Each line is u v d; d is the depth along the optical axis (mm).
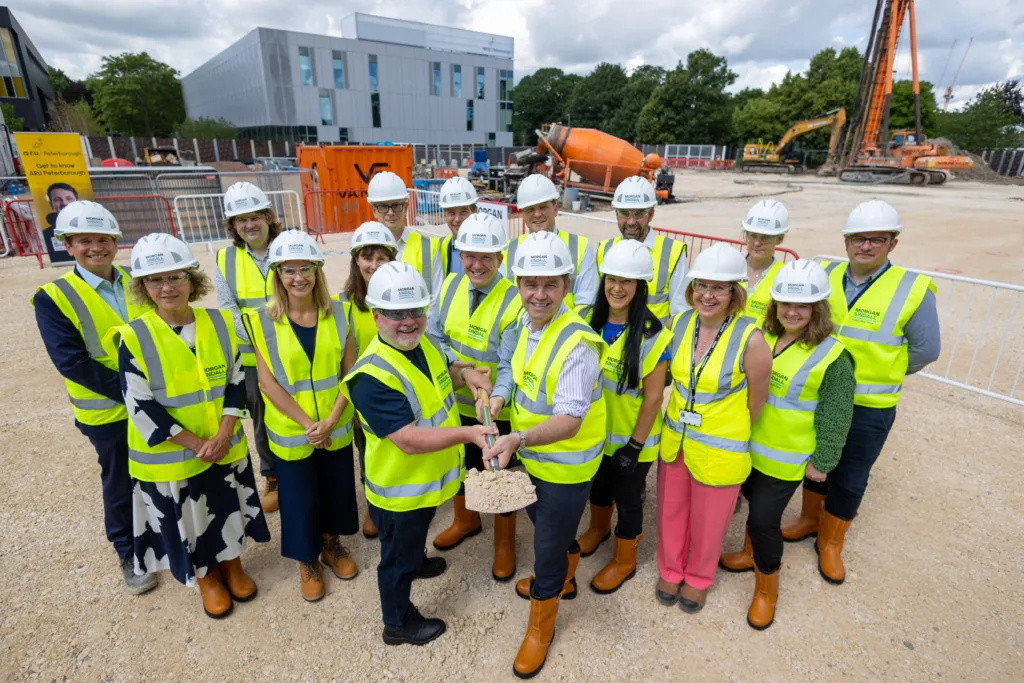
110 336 2924
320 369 2861
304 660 2760
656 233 3875
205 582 3008
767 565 2900
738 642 2879
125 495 3135
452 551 3562
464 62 52656
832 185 30594
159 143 41750
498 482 2320
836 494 3230
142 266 2500
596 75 72812
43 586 3199
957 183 32781
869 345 3102
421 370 2441
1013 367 6449
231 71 50562
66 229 2764
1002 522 3826
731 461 2723
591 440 2508
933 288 3029
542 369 2398
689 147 48938
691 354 2752
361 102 48562
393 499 2479
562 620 3008
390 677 2670
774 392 2748
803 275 2602
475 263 2920
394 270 2254
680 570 3119
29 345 6801
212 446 2748
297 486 2936
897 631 2947
